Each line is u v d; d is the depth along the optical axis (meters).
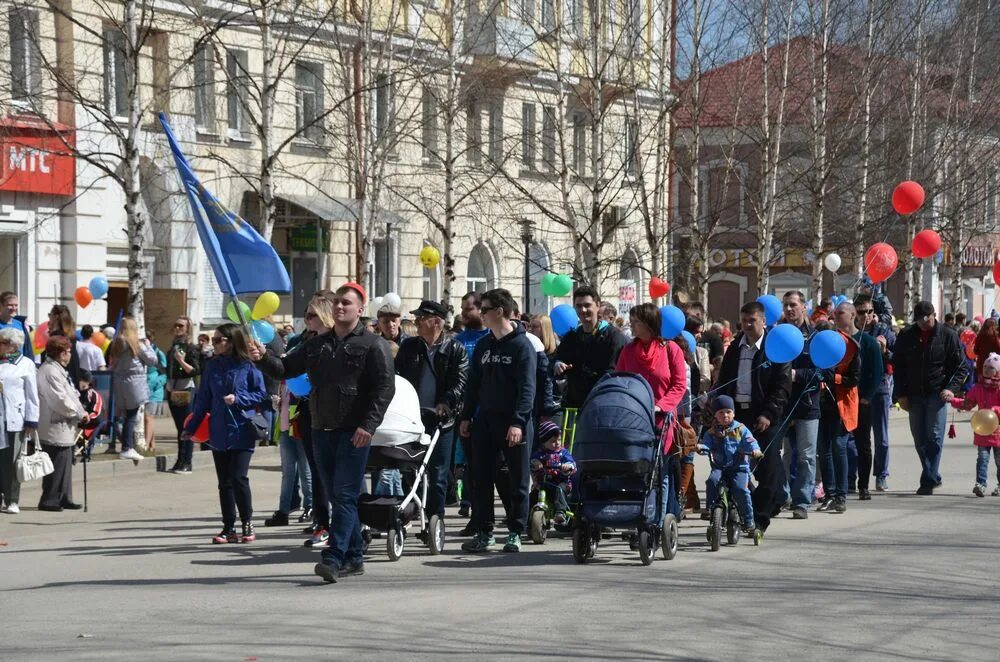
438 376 12.98
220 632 8.81
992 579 10.93
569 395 14.09
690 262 33.97
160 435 25.34
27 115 25.69
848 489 17.06
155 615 9.48
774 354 13.18
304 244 34.97
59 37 27.39
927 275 57.16
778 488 14.95
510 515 12.76
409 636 8.64
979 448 17.16
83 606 9.94
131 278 22.55
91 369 21.98
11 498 16.19
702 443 12.80
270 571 11.62
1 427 15.72
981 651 8.34
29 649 8.36
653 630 8.84
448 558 12.38
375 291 37.03
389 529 12.05
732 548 12.80
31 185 27.61
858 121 37.53
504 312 12.51
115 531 14.65
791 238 47.31
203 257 32.12
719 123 36.41
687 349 15.19
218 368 13.48
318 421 10.97
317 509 13.20
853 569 11.45
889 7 36.59
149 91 29.86
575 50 35.62
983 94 43.88
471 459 12.80
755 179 38.56
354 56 30.70
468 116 36.69
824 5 34.34
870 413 16.77
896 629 8.94
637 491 11.91
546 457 13.70
